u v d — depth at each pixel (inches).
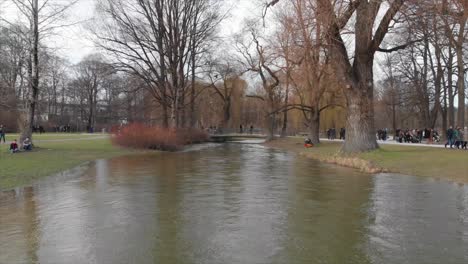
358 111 917.2
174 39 1491.1
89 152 1062.4
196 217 364.8
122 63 1364.4
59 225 337.7
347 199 452.8
